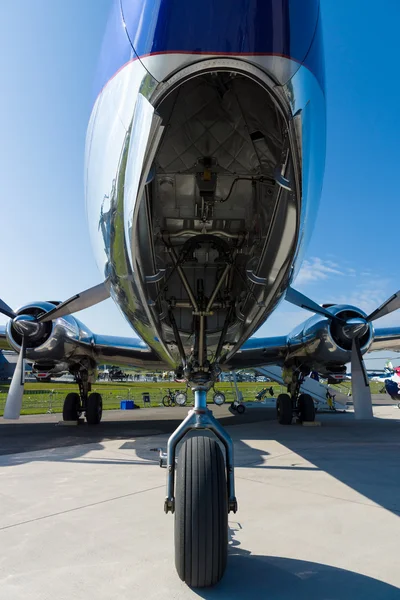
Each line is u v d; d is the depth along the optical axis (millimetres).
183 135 3889
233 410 16172
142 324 4258
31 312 8180
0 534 3086
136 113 2799
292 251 3480
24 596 2211
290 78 2646
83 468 5379
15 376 5840
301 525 3270
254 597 2207
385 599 2174
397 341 9531
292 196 3213
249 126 3623
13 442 7543
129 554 2730
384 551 2779
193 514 2324
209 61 2520
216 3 2465
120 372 56531
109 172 3180
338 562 2613
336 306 8656
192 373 4066
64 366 9258
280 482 4656
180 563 2305
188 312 4648
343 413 16375
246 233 4488
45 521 3369
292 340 9367
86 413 10289
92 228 3773
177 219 4457
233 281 4613
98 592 2254
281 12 2562
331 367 9414
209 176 4090
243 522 3336
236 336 4676
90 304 5676
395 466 5484
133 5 2773
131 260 3381
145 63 2627
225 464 2645
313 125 2957
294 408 10711
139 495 4133
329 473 5086
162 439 7859
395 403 22375
